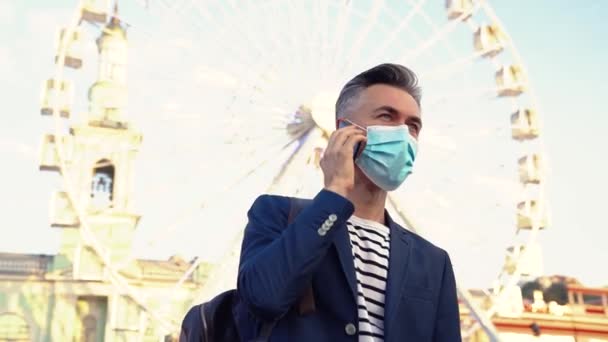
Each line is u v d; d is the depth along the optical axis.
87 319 29.06
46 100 20.98
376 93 2.65
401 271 2.50
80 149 28.22
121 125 29.02
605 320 28.64
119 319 28.38
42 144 21.03
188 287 29.53
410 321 2.45
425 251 2.67
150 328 28.56
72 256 29.25
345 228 2.50
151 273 29.34
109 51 29.52
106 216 28.28
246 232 2.63
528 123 23.41
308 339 2.30
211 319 2.46
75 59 21.52
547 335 28.06
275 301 2.21
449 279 2.70
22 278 28.72
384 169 2.52
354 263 2.44
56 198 21.52
